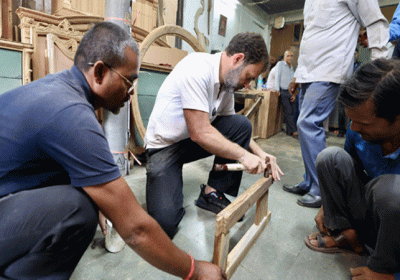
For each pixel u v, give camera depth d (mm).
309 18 1719
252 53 1074
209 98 1191
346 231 1144
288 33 7082
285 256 1150
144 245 660
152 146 1364
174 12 3682
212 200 1514
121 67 658
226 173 1410
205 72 1092
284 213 1554
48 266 675
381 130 750
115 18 1704
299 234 1332
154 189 1233
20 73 1835
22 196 615
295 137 4023
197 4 4289
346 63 1614
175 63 2730
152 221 665
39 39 1916
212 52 4512
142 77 2197
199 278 787
